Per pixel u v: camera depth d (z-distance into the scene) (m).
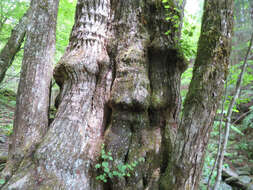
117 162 2.40
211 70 2.01
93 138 2.64
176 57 3.00
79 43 3.01
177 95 2.99
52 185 2.12
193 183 1.99
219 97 2.04
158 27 3.07
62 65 2.86
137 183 2.32
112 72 2.98
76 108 2.67
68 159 2.33
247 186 3.72
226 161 4.95
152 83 2.98
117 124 2.62
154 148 2.54
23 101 2.79
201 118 1.99
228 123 1.97
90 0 3.16
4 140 4.73
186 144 2.01
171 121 2.88
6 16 6.89
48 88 3.02
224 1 2.07
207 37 2.10
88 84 2.82
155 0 3.14
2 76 6.12
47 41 3.02
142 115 2.68
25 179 2.14
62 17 7.73
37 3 3.02
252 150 5.21
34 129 2.71
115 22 3.22
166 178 2.14
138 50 2.90
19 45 6.26
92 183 2.38
